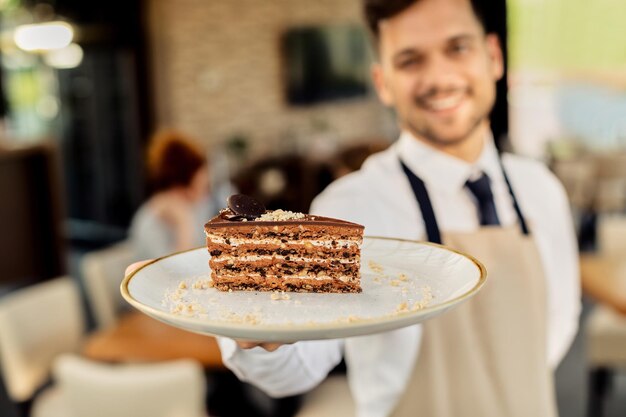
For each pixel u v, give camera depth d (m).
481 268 1.17
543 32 11.16
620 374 4.79
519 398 1.73
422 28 1.61
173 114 8.00
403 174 1.79
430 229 1.73
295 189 8.47
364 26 1.78
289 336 0.94
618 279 3.78
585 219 7.64
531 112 11.08
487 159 1.81
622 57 10.67
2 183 6.40
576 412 4.33
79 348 3.63
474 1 1.62
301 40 8.91
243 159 8.48
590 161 7.73
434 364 1.71
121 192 8.39
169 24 7.81
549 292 1.88
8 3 7.88
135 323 3.57
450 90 1.65
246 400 3.71
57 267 6.89
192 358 3.12
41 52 8.12
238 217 1.39
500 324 1.73
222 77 8.35
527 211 1.87
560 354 2.02
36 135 8.20
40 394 3.42
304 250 1.34
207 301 1.26
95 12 7.97
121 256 4.17
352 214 1.75
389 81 1.72
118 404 2.48
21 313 3.36
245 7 8.45
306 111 9.29
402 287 1.28
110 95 8.20
